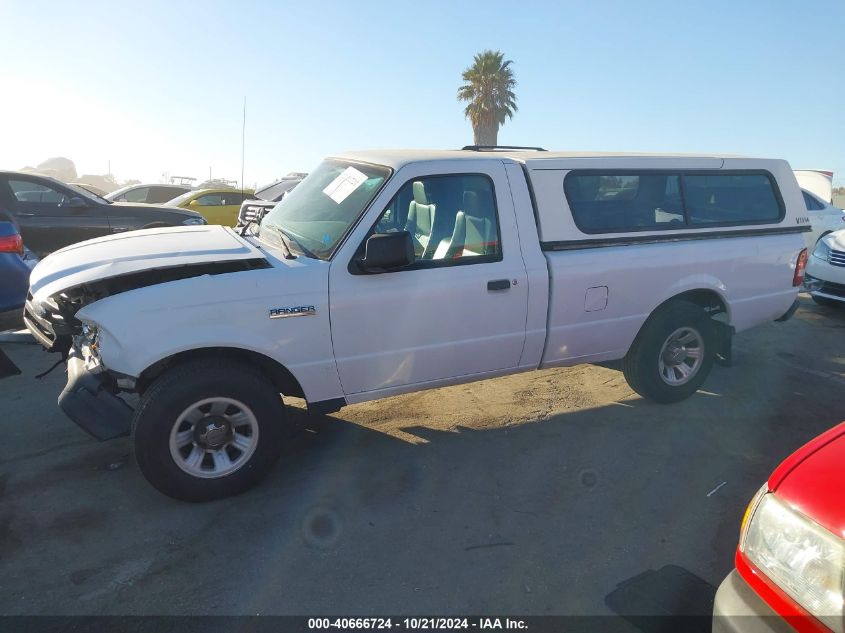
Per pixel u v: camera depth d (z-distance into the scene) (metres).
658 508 3.54
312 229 3.93
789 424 4.66
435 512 3.46
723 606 1.97
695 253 4.69
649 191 4.62
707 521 3.42
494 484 3.76
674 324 4.70
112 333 3.21
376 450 4.17
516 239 4.09
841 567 1.73
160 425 3.29
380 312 3.70
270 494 3.62
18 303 5.73
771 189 5.19
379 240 3.47
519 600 2.78
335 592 2.82
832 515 1.81
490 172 4.06
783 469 2.07
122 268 3.38
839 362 6.12
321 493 3.63
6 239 5.68
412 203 3.85
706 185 4.88
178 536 3.21
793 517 1.90
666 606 2.76
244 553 3.08
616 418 4.73
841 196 16.80
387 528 3.30
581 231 4.30
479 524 3.35
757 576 1.95
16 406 4.74
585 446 4.26
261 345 3.44
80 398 3.46
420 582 2.89
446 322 3.90
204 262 3.46
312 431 4.43
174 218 9.59
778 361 6.13
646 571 3.00
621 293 4.43
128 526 3.28
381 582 2.89
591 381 5.52
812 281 8.14
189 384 3.32
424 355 3.91
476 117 33.88
